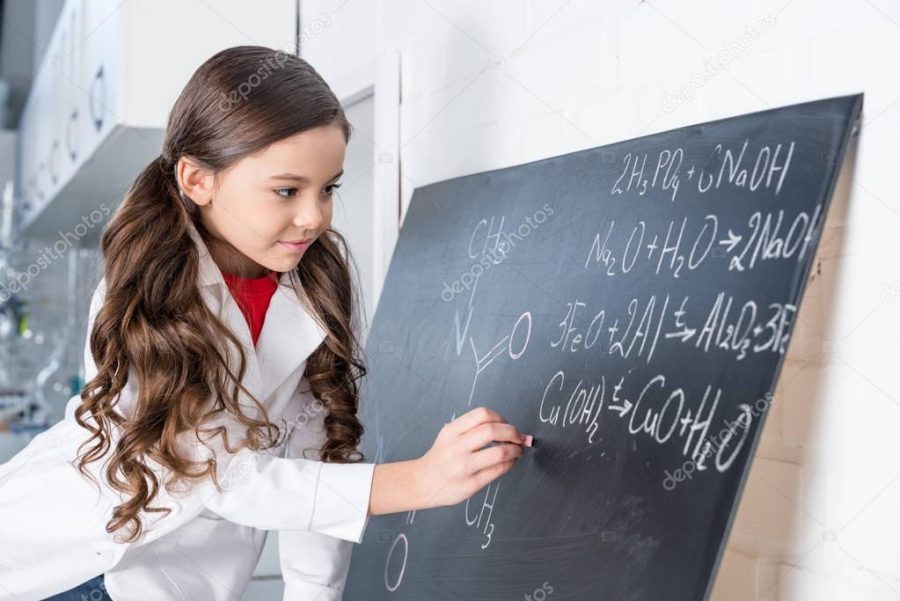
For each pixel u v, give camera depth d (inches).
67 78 127.0
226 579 55.7
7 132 206.1
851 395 39.3
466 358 57.7
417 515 56.6
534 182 57.1
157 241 50.4
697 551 36.7
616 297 46.3
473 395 55.4
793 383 42.1
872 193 38.4
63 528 50.3
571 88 57.9
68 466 50.9
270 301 55.8
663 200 45.5
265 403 55.6
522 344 52.6
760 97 43.7
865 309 38.7
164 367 48.5
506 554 47.3
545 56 60.6
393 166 80.5
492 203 60.9
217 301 52.1
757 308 37.9
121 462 47.8
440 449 45.7
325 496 47.3
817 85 40.8
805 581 41.3
